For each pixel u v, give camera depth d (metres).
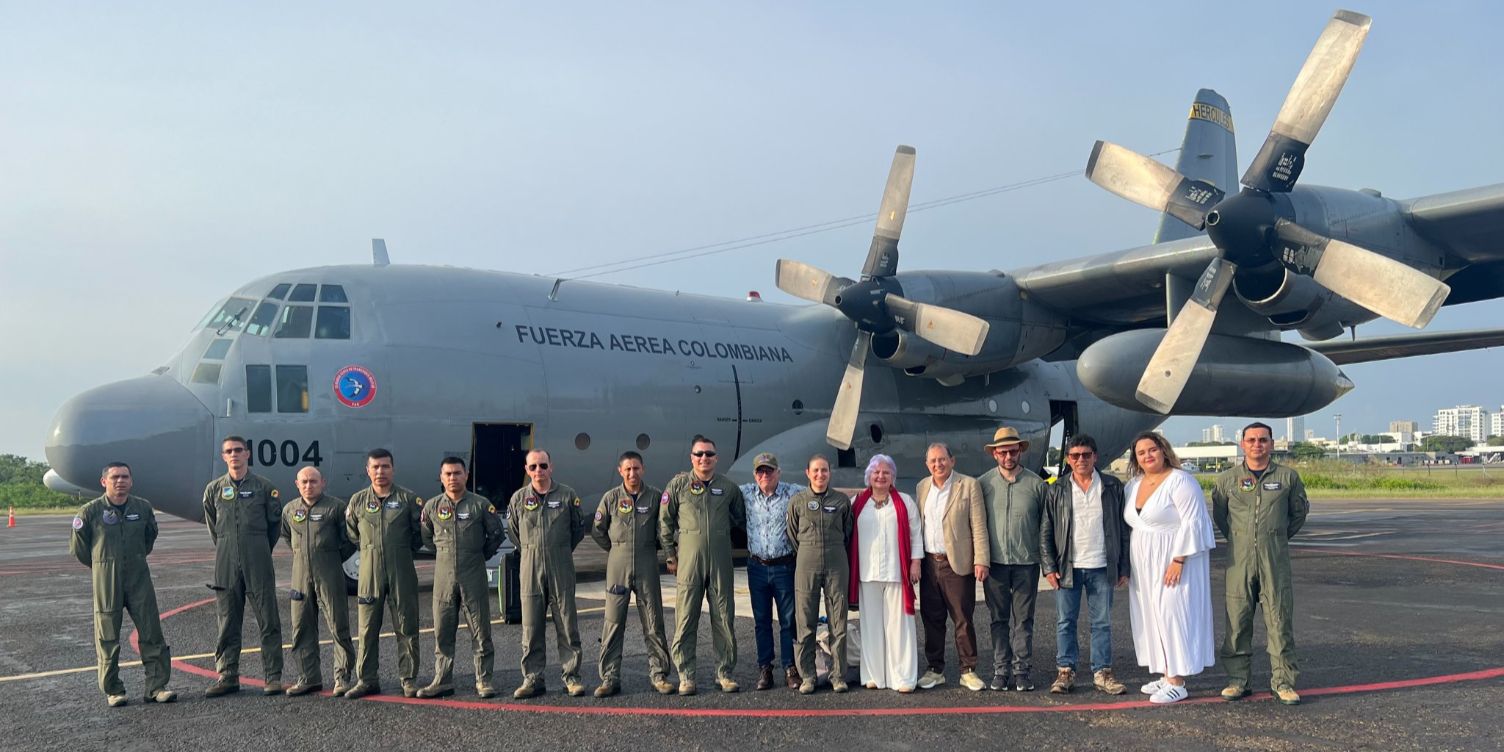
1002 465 7.14
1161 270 12.98
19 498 49.06
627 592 7.10
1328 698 6.71
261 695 7.18
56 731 6.30
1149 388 10.88
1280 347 13.66
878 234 12.94
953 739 5.92
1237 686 6.70
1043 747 5.75
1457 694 6.80
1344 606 10.62
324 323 11.42
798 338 15.05
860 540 7.17
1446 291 9.48
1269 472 6.66
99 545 6.91
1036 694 6.94
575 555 16.80
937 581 7.12
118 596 6.93
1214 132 20.16
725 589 7.14
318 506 7.15
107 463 10.14
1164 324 15.74
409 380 11.45
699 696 7.00
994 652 7.21
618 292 13.97
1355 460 111.94
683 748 5.82
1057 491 6.97
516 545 7.20
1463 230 11.29
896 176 12.79
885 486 7.15
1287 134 10.37
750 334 14.59
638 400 13.02
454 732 6.17
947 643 8.83
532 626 7.02
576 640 7.12
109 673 6.89
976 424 15.95
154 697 6.98
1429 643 8.60
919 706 6.66
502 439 12.12
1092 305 14.57
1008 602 7.07
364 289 11.83
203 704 6.93
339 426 11.09
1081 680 7.34
